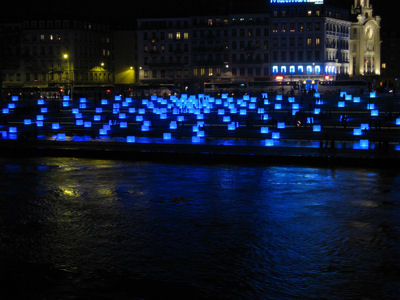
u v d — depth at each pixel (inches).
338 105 4099.4
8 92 6181.1
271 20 7239.2
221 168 2272.4
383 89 5984.3
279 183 2012.8
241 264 1299.2
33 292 1168.2
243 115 3695.9
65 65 7303.2
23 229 1553.9
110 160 2480.3
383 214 1657.2
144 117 3777.1
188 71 7480.3
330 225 1565.0
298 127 3137.3
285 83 6294.3
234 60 7347.4
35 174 2214.6
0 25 7598.4
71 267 1288.1
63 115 4062.5
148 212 1701.5
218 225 1576.0
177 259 1331.2
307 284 1197.1
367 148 2426.2
